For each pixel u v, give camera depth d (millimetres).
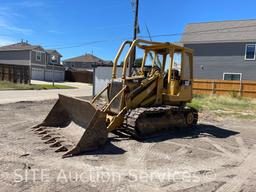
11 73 27500
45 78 41375
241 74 24250
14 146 5805
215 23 27422
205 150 6352
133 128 6809
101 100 8234
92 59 66938
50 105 12867
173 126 8141
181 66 8266
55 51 52219
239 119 11805
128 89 7172
